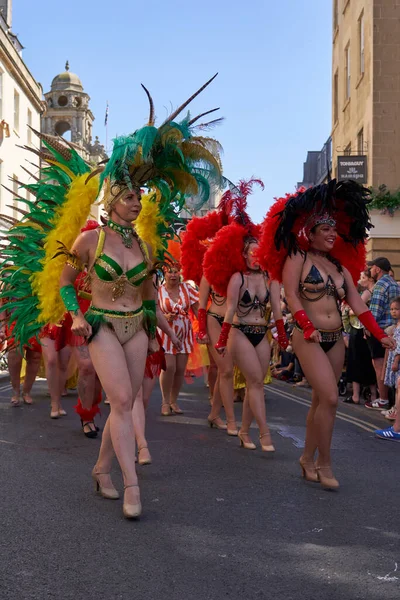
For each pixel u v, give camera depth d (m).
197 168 5.36
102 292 4.91
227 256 7.68
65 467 6.14
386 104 20.89
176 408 9.80
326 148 29.39
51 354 8.94
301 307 5.54
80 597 3.41
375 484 5.81
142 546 4.13
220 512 4.87
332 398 5.50
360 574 3.77
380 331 5.63
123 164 4.92
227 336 7.12
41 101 37.22
